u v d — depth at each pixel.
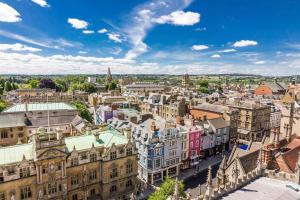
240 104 135.38
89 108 168.75
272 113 148.38
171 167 86.31
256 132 129.12
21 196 53.22
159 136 83.94
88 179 62.28
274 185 38.41
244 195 34.91
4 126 93.38
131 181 69.88
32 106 115.44
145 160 82.69
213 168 94.56
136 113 119.69
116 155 65.56
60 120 109.06
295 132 69.31
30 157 55.06
